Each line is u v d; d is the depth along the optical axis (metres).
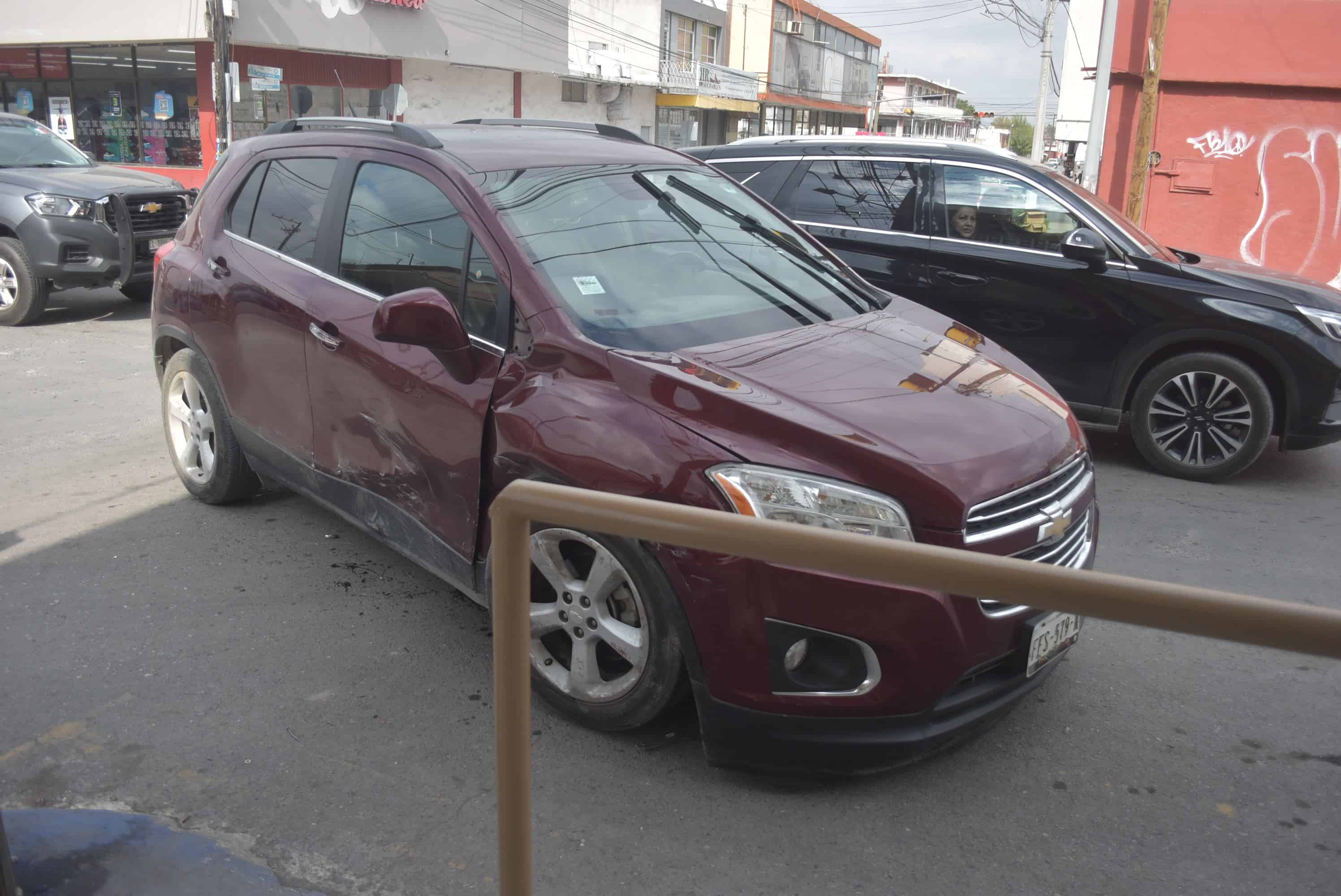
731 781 2.77
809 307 3.61
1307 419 5.28
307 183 4.02
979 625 2.54
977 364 3.33
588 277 3.24
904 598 2.44
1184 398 5.55
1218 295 5.33
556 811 2.64
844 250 6.16
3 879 2.10
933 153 6.05
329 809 2.63
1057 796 2.72
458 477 3.16
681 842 2.53
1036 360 5.80
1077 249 5.46
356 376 3.53
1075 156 21.38
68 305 10.55
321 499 3.91
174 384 4.69
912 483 2.53
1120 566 4.35
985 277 5.80
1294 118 11.93
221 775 2.77
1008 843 2.54
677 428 2.68
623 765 2.83
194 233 4.55
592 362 2.90
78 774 2.76
